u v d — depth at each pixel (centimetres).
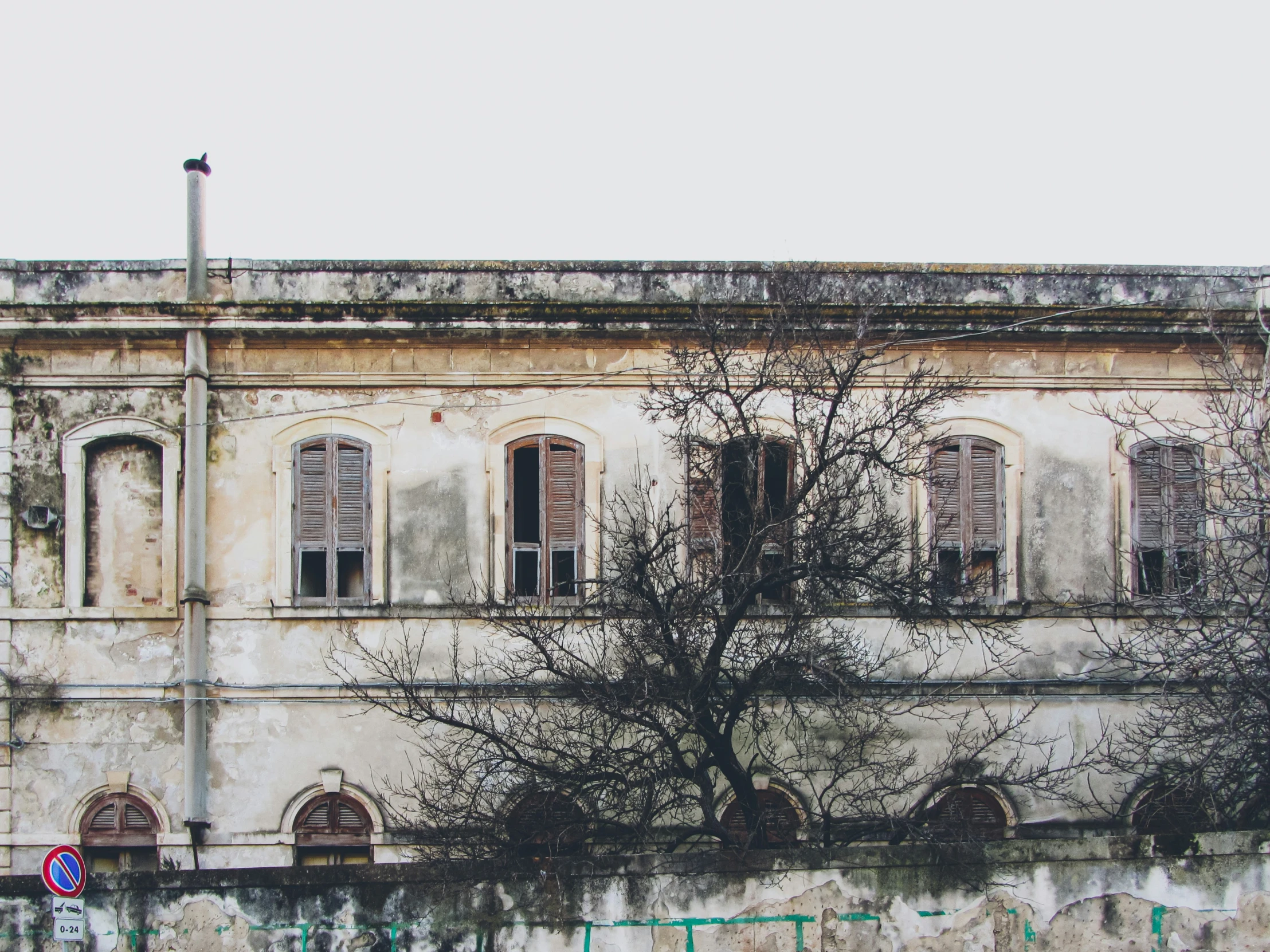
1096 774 1380
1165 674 1307
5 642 1363
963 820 1226
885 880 938
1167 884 945
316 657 1370
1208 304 1429
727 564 1214
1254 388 1322
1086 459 1447
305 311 1382
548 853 1173
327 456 1411
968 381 1346
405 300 1383
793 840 1289
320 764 1352
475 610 1350
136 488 1410
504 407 1419
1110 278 1468
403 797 1341
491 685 1341
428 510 1402
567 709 1255
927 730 1371
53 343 1399
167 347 1406
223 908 937
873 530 1214
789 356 1295
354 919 934
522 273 1435
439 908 934
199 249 1408
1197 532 1320
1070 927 937
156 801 1344
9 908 941
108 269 1418
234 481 1398
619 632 1180
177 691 1362
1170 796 1288
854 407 1281
